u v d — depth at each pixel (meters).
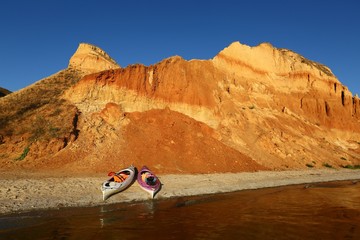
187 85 47.41
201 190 26.61
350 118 63.97
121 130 38.94
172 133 39.56
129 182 25.69
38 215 17.83
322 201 23.11
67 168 31.47
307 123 57.16
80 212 18.92
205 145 39.16
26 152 33.47
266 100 55.75
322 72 67.38
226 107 48.25
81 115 40.91
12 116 39.41
